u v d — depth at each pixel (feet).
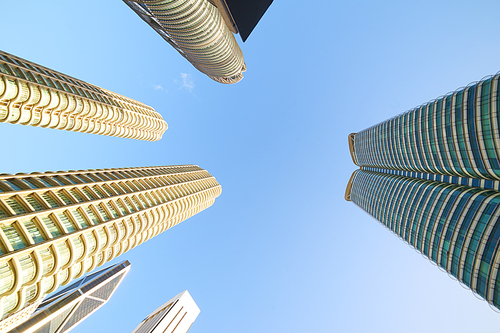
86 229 147.54
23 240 114.93
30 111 226.38
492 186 194.90
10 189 128.26
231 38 435.94
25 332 328.08
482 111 184.96
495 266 157.28
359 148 479.41
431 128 250.37
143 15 336.90
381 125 380.58
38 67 254.06
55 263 124.67
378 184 374.43
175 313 424.05
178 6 280.72
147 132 424.05
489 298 162.20
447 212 209.67
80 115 279.28
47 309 395.34
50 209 135.44
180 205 276.21
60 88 254.47
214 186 455.22
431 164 261.65
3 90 195.62
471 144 198.29
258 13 103.81
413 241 258.57
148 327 423.23
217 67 483.51
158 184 274.98
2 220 110.32
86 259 152.66
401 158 323.16
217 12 353.51
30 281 114.01
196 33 345.92
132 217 193.77
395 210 301.84
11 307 110.32
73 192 163.73
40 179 154.92
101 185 194.59
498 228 159.63
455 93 217.56
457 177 234.38
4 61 210.79
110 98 336.08
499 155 175.32
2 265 103.86
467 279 181.88
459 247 189.98
